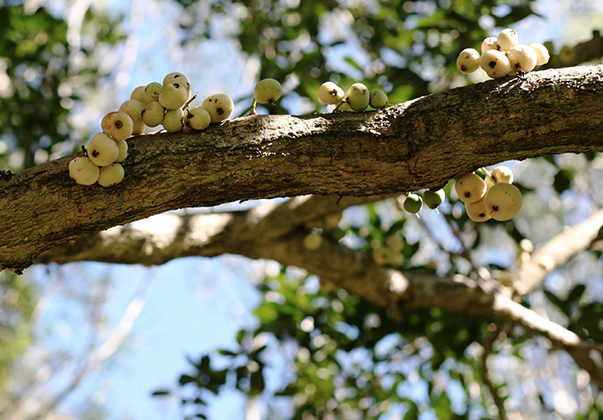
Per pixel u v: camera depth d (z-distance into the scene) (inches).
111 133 54.5
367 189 59.5
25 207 56.1
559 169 146.9
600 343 138.3
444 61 155.6
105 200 56.6
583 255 265.6
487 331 150.8
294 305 154.3
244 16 192.7
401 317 137.9
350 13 169.5
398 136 57.5
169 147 57.5
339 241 138.3
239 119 59.8
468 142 56.4
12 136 171.0
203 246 120.0
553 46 132.5
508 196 60.7
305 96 143.7
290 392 153.5
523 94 55.7
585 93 54.2
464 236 150.3
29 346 330.6
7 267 60.4
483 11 147.7
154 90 58.3
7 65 163.8
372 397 157.9
